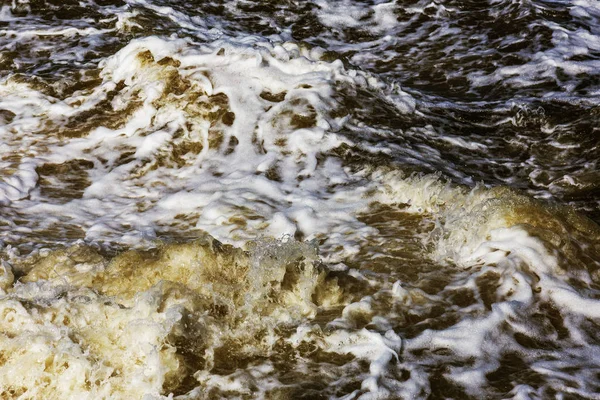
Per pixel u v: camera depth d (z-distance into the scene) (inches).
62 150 273.3
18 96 301.7
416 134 288.0
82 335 165.3
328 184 249.9
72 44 353.4
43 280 186.1
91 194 250.8
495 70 376.2
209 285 180.5
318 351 170.1
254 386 160.1
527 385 158.9
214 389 159.5
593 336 175.3
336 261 206.4
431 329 176.2
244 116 280.8
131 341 165.2
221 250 190.1
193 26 395.2
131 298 178.5
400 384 159.8
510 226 205.5
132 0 406.0
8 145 274.7
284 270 184.2
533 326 177.6
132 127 283.7
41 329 165.8
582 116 312.3
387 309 183.6
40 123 287.4
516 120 309.9
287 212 231.3
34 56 341.7
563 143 292.7
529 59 384.8
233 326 174.7
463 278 195.8
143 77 297.7
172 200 244.8
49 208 241.0
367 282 195.0
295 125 277.4
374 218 230.1
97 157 270.5
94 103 295.6
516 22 423.2
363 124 285.9
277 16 435.2
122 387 158.6
